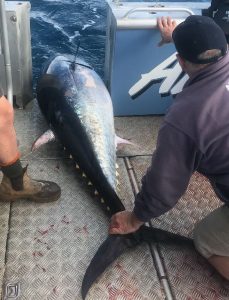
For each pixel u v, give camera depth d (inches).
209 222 72.1
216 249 70.8
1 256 76.8
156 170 59.6
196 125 53.9
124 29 100.3
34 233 81.7
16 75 110.5
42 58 126.3
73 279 73.9
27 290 71.5
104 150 93.7
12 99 110.1
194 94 55.2
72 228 83.4
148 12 104.9
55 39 129.7
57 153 102.8
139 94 113.3
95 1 137.8
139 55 105.7
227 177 59.6
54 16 134.0
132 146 105.8
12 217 84.7
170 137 55.8
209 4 112.5
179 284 74.1
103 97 104.1
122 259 77.5
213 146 55.3
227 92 54.3
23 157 100.6
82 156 93.7
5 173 81.7
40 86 108.4
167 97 114.8
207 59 54.7
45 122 113.5
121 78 109.7
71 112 100.3
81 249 79.3
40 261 76.4
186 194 92.2
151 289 73.0
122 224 74.2
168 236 78.4
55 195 88.0
